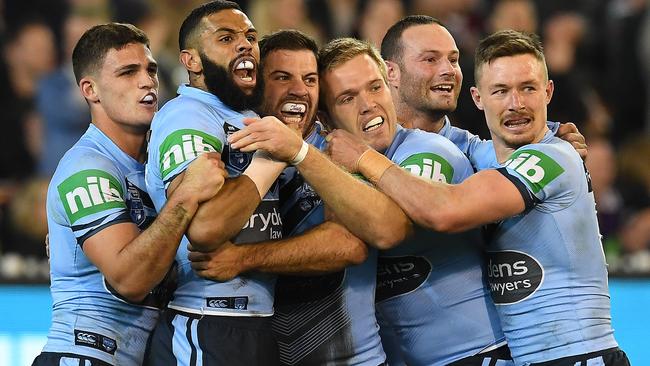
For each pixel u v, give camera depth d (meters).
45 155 39.28
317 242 20.86
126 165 21.70
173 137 20.31
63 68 40.47
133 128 21.88
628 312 31.17
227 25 21.05
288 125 21.97
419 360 22.31
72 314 21.33
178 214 19.72
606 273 21.64
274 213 21.28
